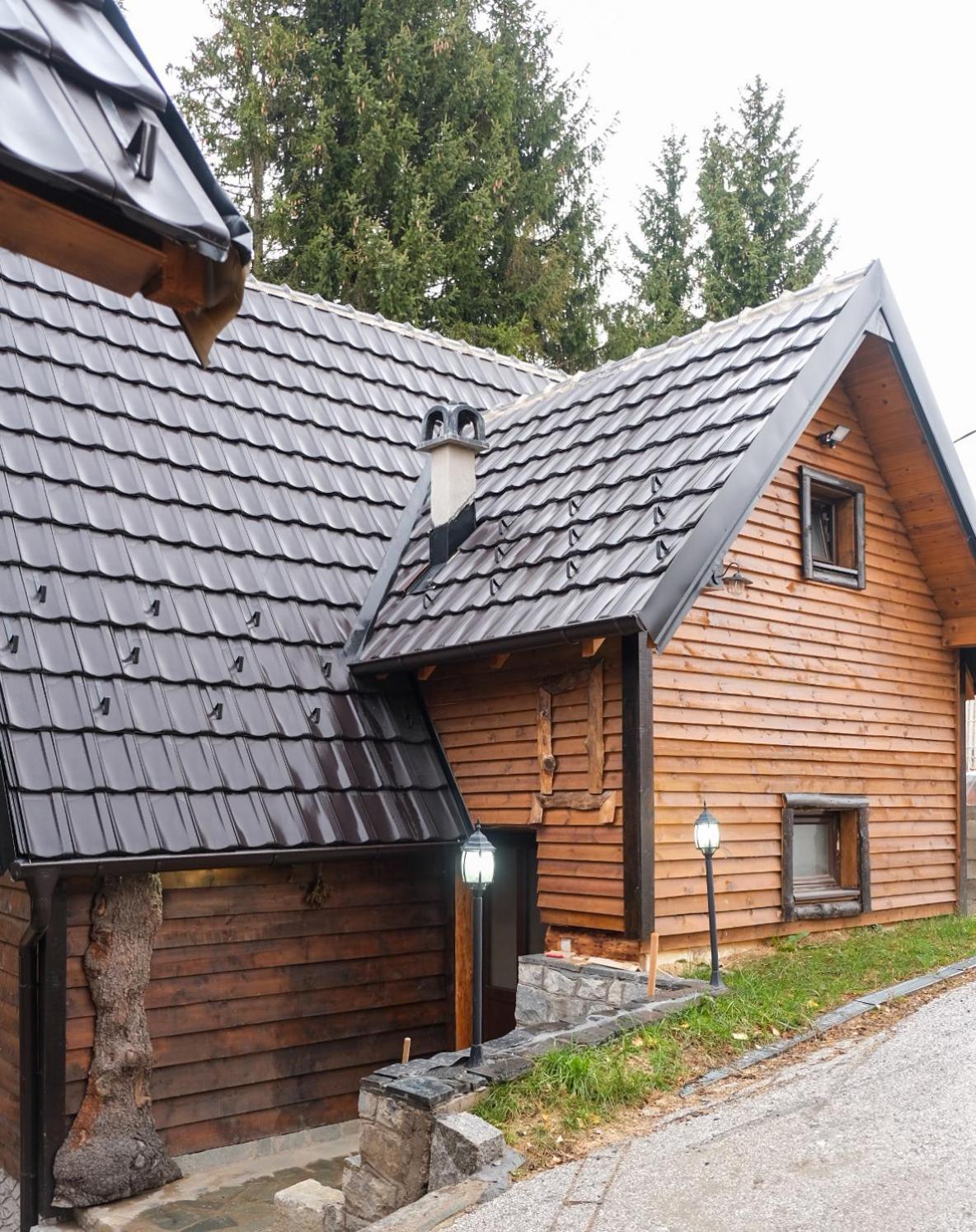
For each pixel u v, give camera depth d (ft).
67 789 23.95
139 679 27.14
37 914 22.99
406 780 30.37
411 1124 19.20
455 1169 18.15
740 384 30.32
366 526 36.22
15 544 27.63
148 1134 24.72
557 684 28.63
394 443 39.93
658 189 102.68
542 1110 19.33
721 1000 24.06
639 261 101.81
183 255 10.92
